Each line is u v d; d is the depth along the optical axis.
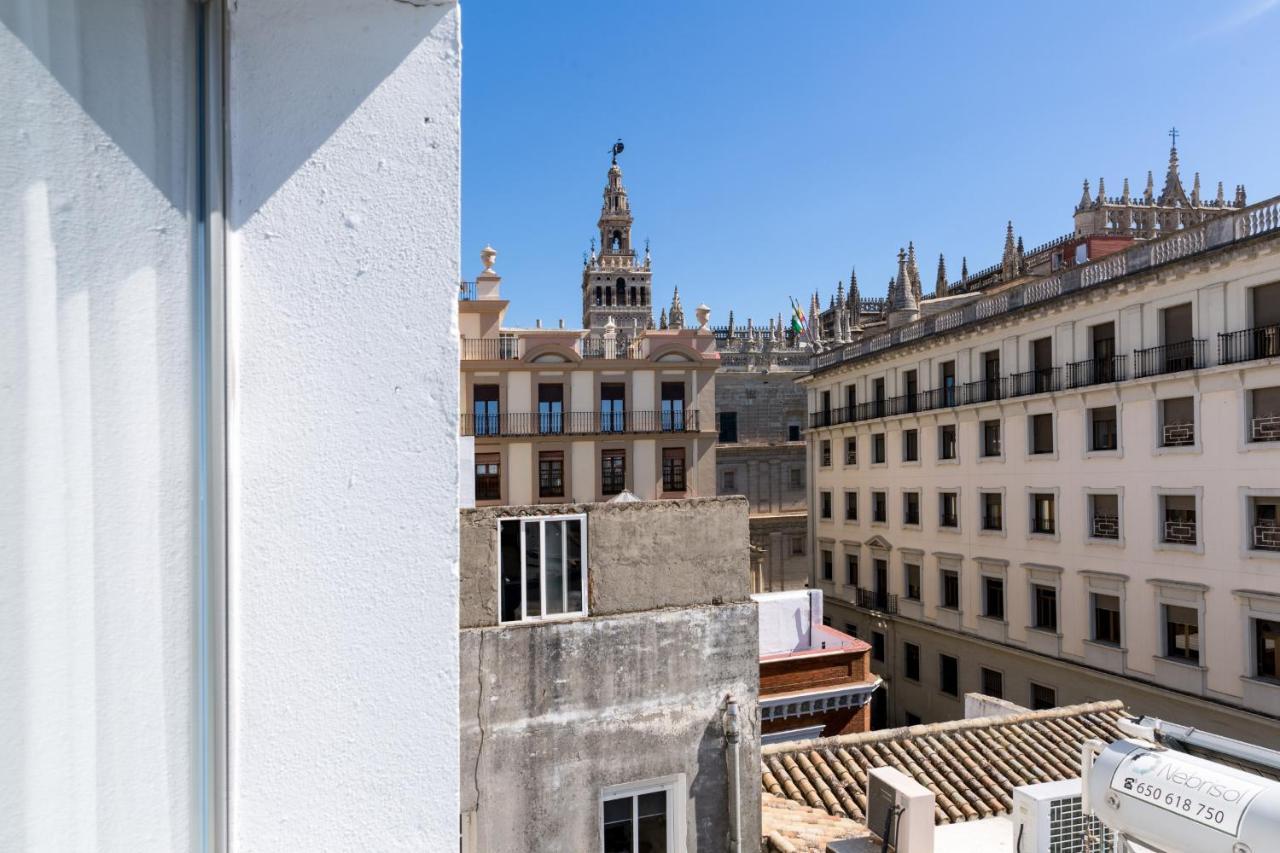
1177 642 23.30
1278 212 20.42
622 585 7.45
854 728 18.38
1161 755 4.23
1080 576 26.22
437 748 1.26
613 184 90.50
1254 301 21.25
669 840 7.36
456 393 1.28
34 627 1.06
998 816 10.10
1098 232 51.91
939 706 32.94
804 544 52.72
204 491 1.17
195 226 1.18
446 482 1.27
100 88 1.10
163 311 1.15
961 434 32.03
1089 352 26.30
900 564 35.78
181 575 1.16
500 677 6.95
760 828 7.69
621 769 7.25
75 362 1.09
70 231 1.08
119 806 1.11
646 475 37.81
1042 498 28.25
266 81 1.19
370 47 1.23
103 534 1.10
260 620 1.17
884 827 7.23
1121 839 4.27
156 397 1.14
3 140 1.04
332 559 1.20
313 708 1.19
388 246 1.24
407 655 1.24
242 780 1.16
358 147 1.22
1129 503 24.55
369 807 1.22
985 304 31.44
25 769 1.06
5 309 1.04
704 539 7.77
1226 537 21.59
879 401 38.16
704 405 38.75
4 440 1.04
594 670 7.23
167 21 1.15
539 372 37.31
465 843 6.79
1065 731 12.84
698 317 39.94
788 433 58.09
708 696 7.60
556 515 7.28
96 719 1.10
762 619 19.80
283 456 1.18
